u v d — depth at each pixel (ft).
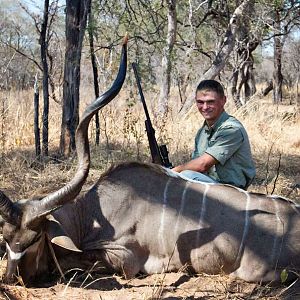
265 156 24.39
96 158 21.12
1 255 12.60
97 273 11.94
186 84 36.81
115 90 10.44
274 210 11.96
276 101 50.62
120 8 29.01
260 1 33.60
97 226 11.92
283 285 11.59
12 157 21.18
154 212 11.91
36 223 10.56
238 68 41.01
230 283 11.51
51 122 27.91
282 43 52.85
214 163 12.75
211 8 37.83
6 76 41.73
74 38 21.56
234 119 13.04
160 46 32.86
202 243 11.71
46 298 10.55
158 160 14.20
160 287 10.95
